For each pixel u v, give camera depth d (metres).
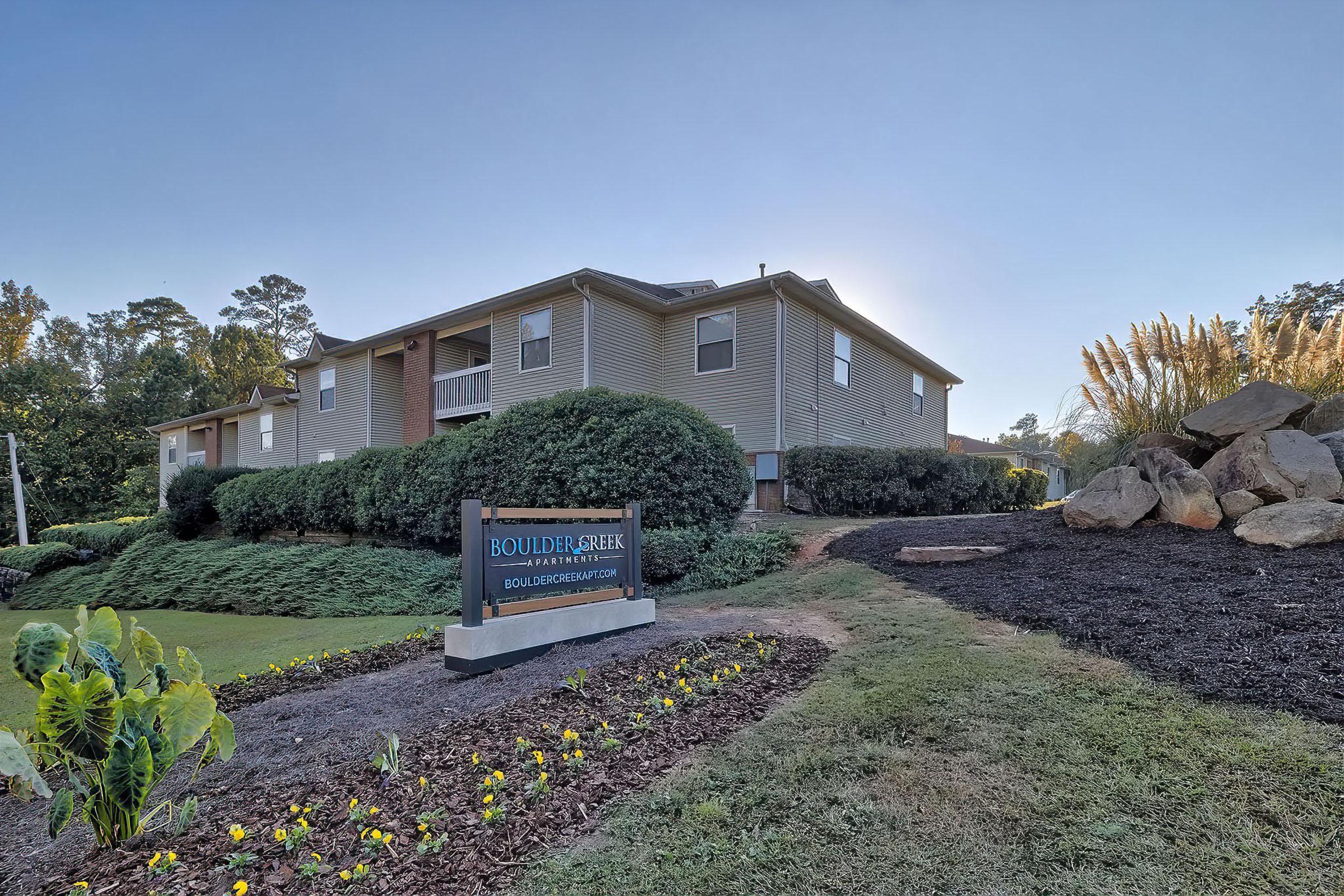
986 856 2.16
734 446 10.22
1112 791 2.43
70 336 49.28
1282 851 2.04
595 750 3.13
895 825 2.37
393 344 18.81
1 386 30.02
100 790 2.69
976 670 3.69
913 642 4.39
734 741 3.12
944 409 22.22
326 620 8.97
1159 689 3.18
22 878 2.68
